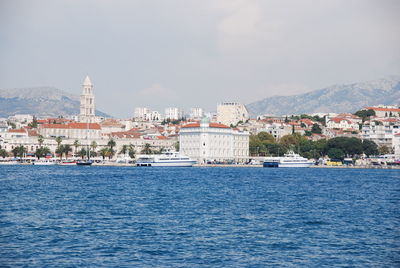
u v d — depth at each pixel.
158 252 131.62
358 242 145.25
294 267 121.31
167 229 159.12
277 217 186.25
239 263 123.62
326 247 139.25
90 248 134.50
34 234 149.62
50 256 127.00
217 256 128.88
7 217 178.38
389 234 156.75
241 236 150.88
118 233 152.25
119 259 125.25
